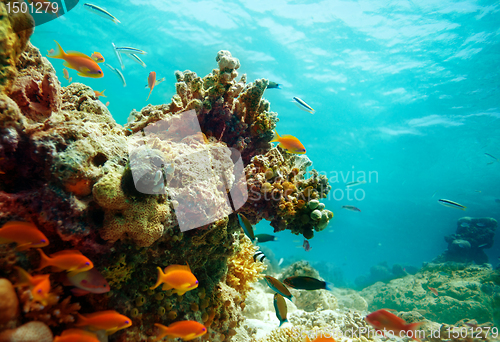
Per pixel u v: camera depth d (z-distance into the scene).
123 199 1.77
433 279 9.41
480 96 20.56
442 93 21.47
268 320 4.63
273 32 19.00
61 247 1.83
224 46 19.64
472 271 9.38
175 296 2.46
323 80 22.16
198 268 2.88
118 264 2.01
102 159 1.94
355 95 23.09
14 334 1.36
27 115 2.00
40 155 1.74
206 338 2.64
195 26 18.22
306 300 5.68
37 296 1.46
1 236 1.43
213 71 3.42
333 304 6.07
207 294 2.80
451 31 17.98
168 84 22.20
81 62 2.62
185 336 1.96
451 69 19.89
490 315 7.29
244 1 17.00
